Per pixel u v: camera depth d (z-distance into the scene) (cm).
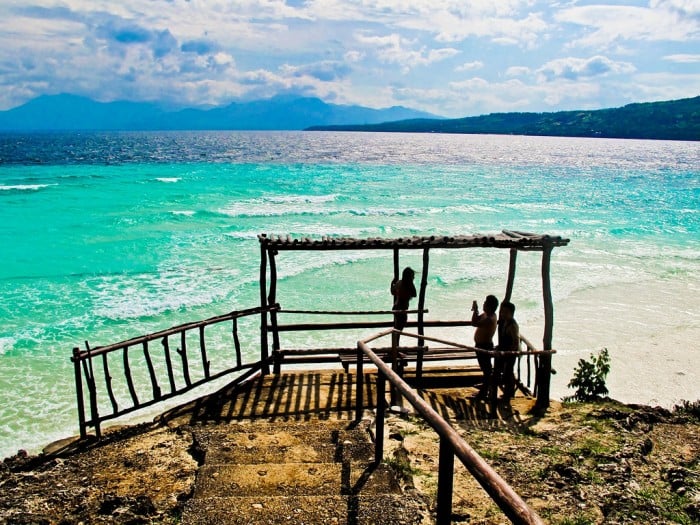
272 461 615
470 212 4041
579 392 976
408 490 538
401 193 5106
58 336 1470
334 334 1519
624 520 513
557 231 3306
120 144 14200
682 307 1870
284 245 916
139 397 1128
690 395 1214
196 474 558
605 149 16800
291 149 13088
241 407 825
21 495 543
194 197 4334
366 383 934
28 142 15150
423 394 926
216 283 2006
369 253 2603
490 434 754
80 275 2091
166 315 1664
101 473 614
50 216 3312
